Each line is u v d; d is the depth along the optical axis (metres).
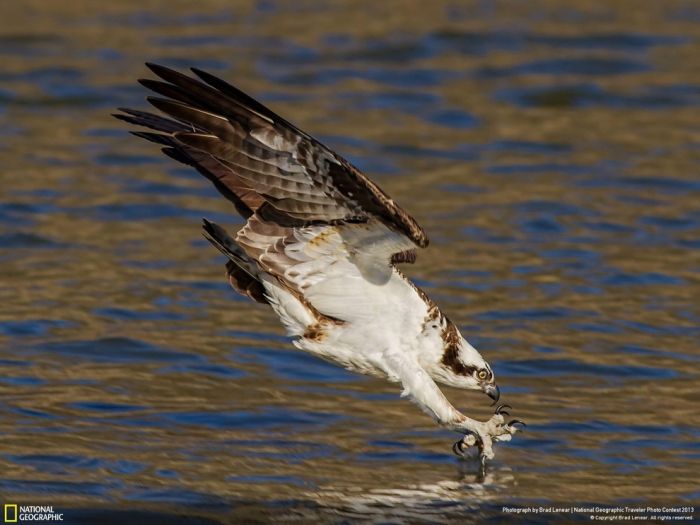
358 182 9.85
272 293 10.98
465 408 13.30
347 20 31.17
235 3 32.34
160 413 12.90
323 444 12.29
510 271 17.72
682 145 23.80
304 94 25.97
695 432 12.70
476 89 26.75
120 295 16.45
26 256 17.81
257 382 13.88
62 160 22.19
